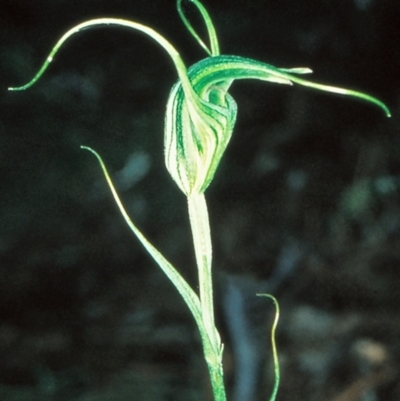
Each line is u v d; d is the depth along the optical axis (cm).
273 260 50
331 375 39
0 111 62
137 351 43
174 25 67
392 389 38
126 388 39
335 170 55
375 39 57
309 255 50
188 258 52
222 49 62
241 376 38
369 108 56
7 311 47
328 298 46
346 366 40
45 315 47
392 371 39
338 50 58
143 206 55
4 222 53
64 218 54
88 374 41
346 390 38
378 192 53
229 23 62
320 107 58
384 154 54
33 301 48
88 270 50
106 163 58
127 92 65
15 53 67
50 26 69
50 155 58
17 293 48
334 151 56
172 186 56
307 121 58
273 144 58
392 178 53
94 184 56
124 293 49
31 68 67
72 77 66
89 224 54
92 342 44
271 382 39
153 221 54
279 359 40
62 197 55
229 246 52
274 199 55
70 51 68
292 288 47
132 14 68
